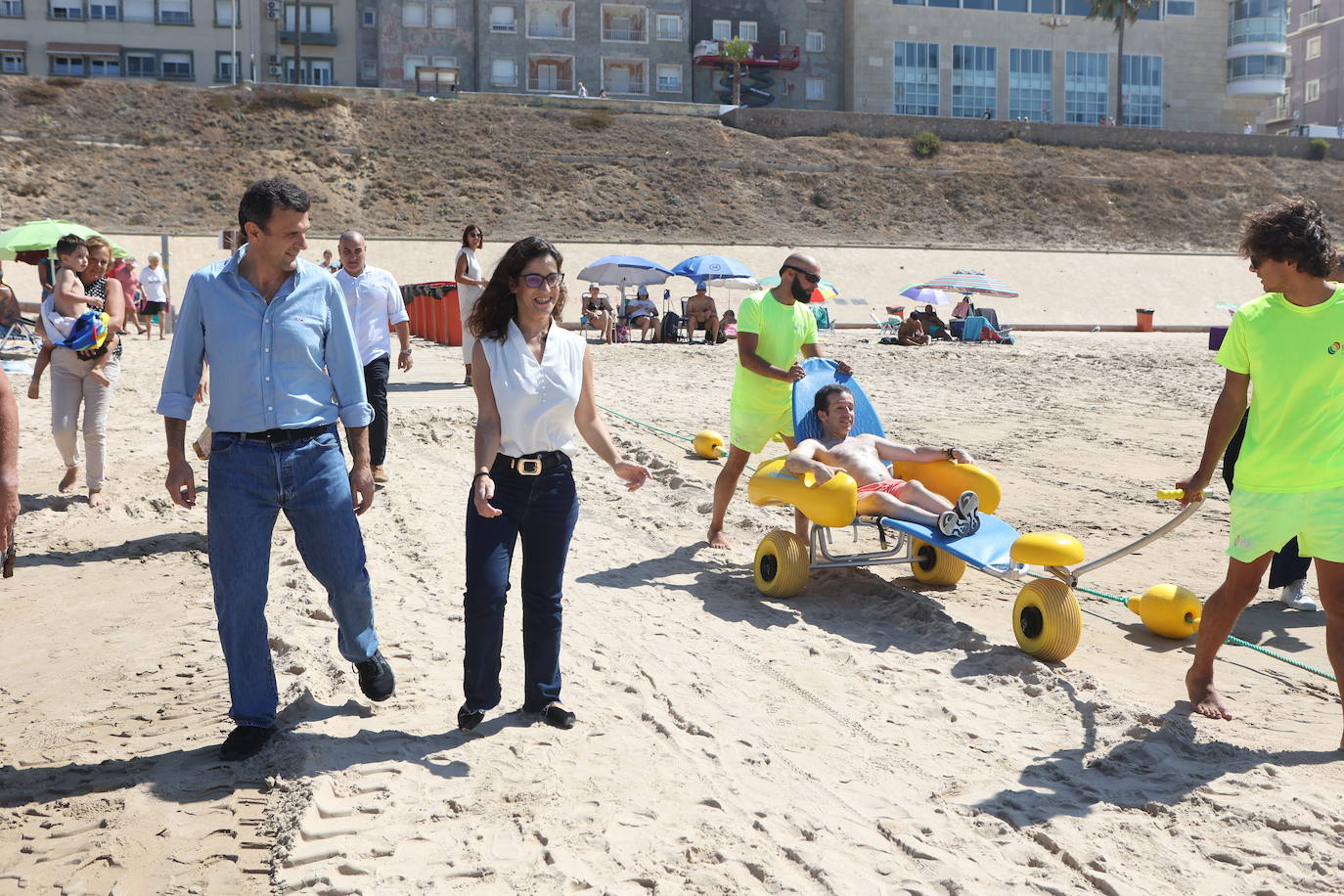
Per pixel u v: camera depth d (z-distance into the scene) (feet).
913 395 53.88
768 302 22.84
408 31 231.30
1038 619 17.28
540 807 12.13
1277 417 13.98
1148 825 12.00
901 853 11.38
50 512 26.30
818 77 257.14
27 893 10.48
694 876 10.74
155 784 12.67
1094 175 205.26
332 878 10.55
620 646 17.80
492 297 13.67
